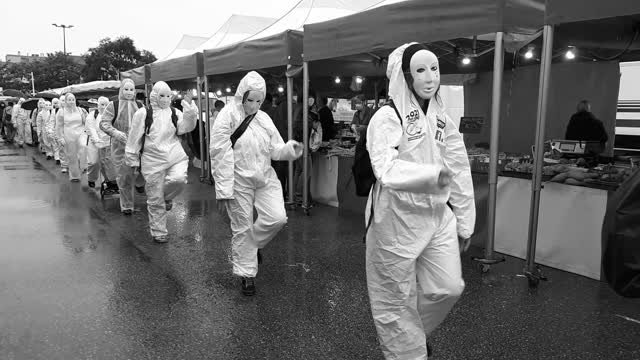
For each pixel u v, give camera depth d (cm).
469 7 496
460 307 428
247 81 428
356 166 279
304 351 352
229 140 427
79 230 698
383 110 265
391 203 263
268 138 443
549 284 481
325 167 870
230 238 654
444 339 368
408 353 277
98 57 4253
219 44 1368
